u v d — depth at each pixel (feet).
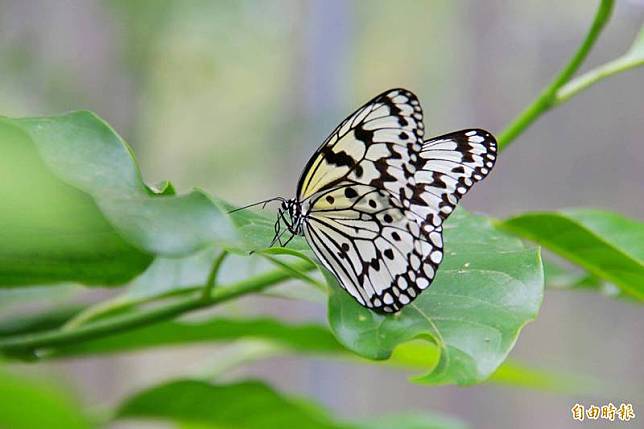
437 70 8.55
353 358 3.72
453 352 2.90
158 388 3.43
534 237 3.37
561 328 8.61
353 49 8.33
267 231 3.12
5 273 3.02
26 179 2.65
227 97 8.08
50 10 7.29
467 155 3.13
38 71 7.20
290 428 3.53
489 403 8.72
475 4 8.58
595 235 3.28
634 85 8.46
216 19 7.74
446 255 3.08
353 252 3.09
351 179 3.11
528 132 8.70
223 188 8.16
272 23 8.04
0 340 3.19
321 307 8.11
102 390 8.18
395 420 3.74
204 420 3.49
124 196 2.80
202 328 3.54
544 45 8.53
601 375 8.46
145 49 7.61
